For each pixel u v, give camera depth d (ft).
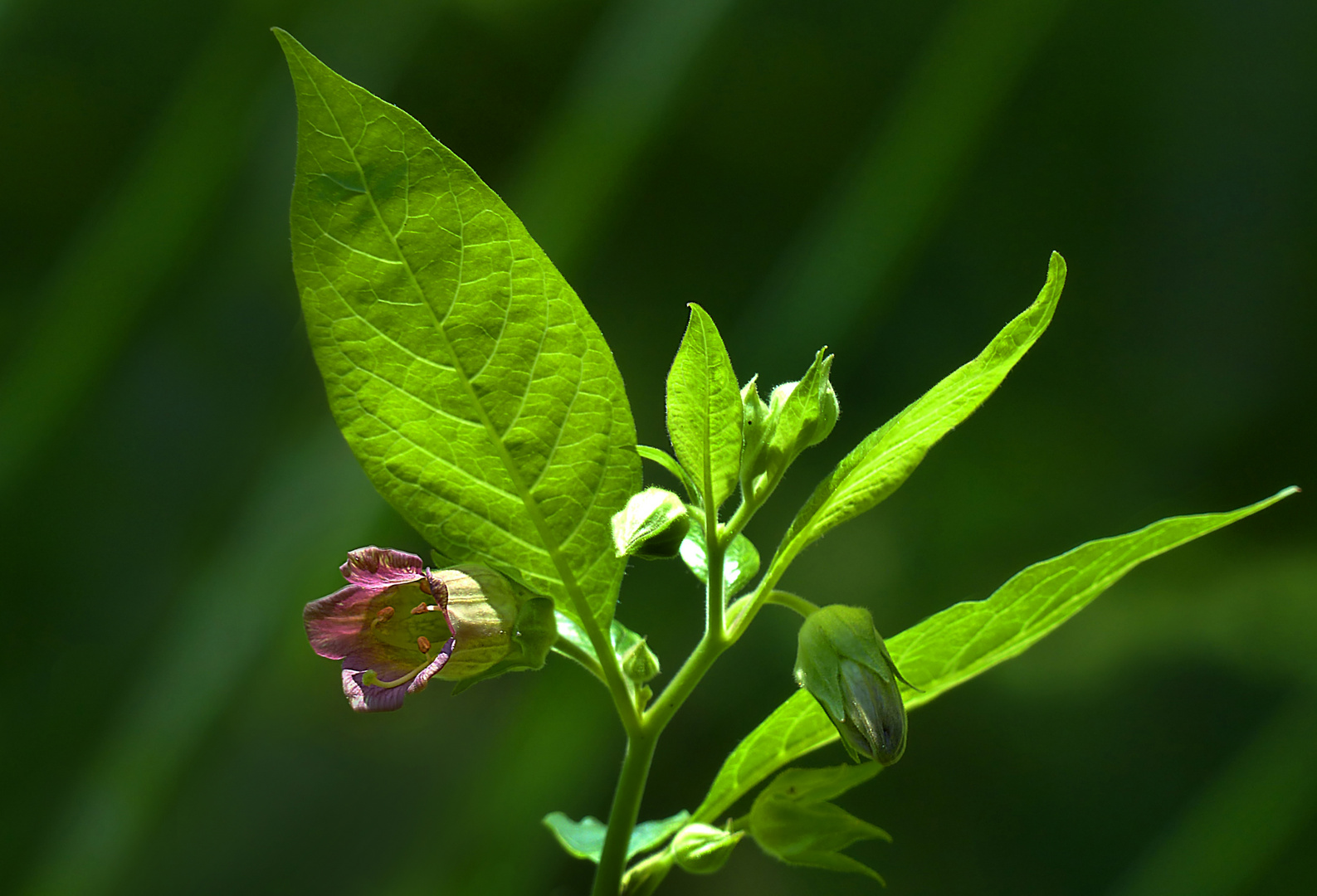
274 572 4.00
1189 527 1.76
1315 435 4.25
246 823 3.87
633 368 4.32
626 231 4.39
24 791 3.90
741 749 1.79
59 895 3.72
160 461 4.29
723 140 4.38
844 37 4.28
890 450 1.71
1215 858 3.74
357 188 1.68
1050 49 4.32
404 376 1.69
